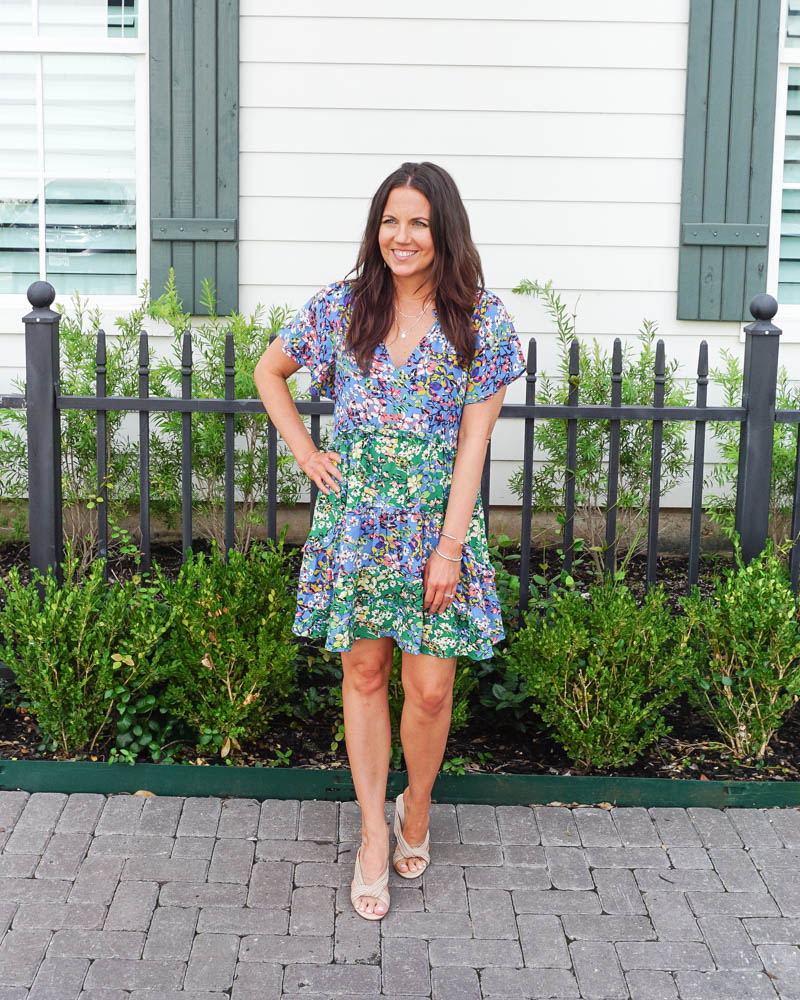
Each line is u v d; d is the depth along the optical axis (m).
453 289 2.60
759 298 3.68
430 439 2.64
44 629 3.31
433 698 2.74
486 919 2.78
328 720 3.68
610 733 3.35
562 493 5.21
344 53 5.29
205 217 5.38
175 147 5.34
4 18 5.47
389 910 2.80
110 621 3.38
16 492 5.22
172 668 3.38
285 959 2.62
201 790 3.31
